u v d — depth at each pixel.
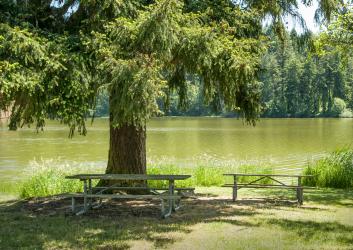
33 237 6.49
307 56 12.95
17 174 17.69
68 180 12.23
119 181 10.00
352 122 78.06
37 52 7.09
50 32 8.16
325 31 12.12
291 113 104.50
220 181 13.37
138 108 6.82
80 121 7.97
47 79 7.35
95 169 17.38
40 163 21.11
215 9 8.88
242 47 8.14
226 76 8.23
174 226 7.09
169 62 8.38
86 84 7.44
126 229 6.93
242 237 6.45
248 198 10.31
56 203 9.36
